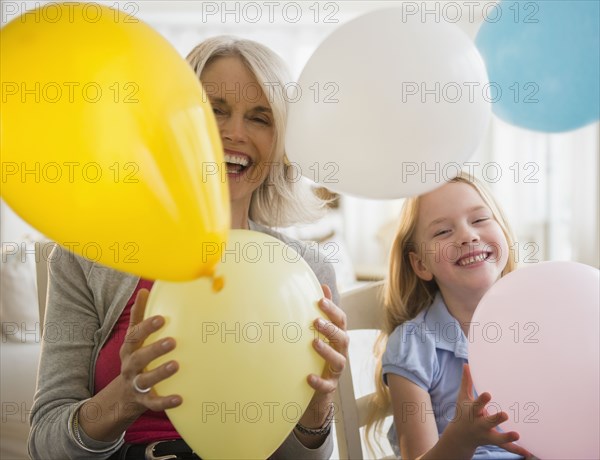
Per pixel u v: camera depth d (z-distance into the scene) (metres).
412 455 1.35
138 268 0.84
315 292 1.01
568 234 4.11
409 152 0.96
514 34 1.26
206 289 0.93
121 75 0.79
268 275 0.96
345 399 1.46
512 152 4.50
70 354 1.22
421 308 1.55
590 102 1.25
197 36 4.92
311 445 1.19
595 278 1.07
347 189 1.02
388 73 0.94
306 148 0.99
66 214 0.80
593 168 3.78
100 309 1.25
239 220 1.35
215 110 1.28
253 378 0.92
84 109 0.77
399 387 1.40
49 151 0.77
